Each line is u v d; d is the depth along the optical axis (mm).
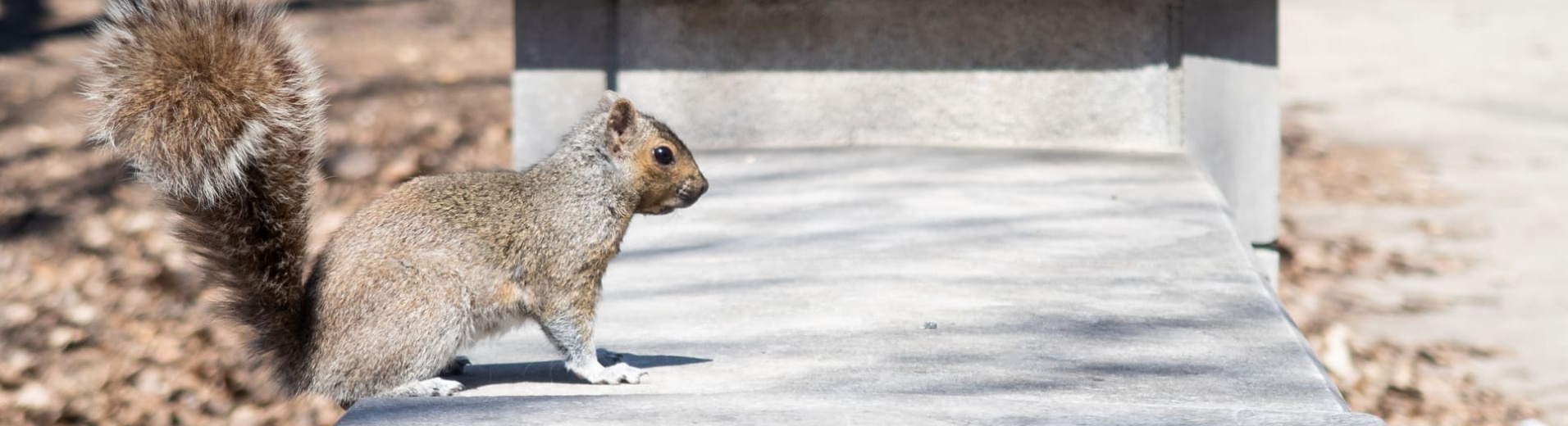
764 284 8305
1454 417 10773
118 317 12812
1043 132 12719
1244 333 7000
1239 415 5562
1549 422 10633
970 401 5812
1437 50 30156
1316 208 17875
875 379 6270
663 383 6301
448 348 5996
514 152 12906
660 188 6492
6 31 21094
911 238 9453
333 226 14641
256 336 6145
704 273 8664
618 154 6402
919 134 12953
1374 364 11938
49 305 12977
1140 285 8102
